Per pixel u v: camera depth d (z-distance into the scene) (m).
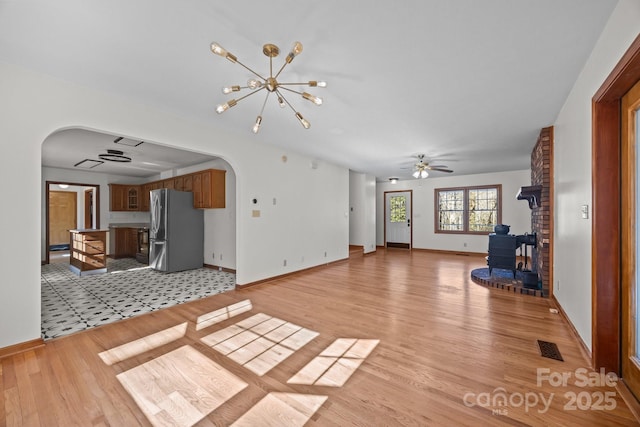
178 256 5.61
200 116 3.44
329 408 1.70
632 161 1.82
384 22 1.74
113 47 2.04
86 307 3.50
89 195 9.30
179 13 1.67
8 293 2.30
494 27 1.79
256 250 4.59
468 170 7.34
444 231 8.38
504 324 2.94
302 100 2.95
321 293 4.12
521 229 7.25
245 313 3.30
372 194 8.40
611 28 1.71
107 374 2.04
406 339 2.60
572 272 2.73
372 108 3.15
